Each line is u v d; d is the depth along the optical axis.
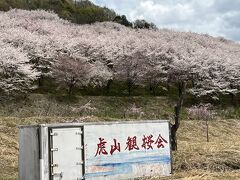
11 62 39.59
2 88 38.16
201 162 12.69
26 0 93.31
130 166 10.84
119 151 10.68
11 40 47.38
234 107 47.59
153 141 11.38
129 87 47.47
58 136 9.65
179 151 14.45
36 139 9.52
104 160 10.37
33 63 47.50
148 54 47.78
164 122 11.66
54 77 45.41
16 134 21.34
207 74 49.00
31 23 62.47
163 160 11.49
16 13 73.62
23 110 34.81
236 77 52.06
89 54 50.75
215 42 74.50
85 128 10.09
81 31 65.44
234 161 12.87
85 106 36.38
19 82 41.31
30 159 9.76
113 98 42.03
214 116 40.25
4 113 33.38
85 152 10.04
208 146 15.82
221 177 10.84
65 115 33.69
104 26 79.19
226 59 54.44
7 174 13.22
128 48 50.91
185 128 30.27
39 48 47.62
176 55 51.47
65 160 9.70
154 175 11.28
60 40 51.06
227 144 16.70
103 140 10.38
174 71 47.97
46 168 9.44
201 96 48.47
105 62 50.66
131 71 46.03
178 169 12.36
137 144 11.05
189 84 52.81
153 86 50.66
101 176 10.29
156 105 42.28
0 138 19.70
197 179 10.58
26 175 9.93
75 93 46.53
